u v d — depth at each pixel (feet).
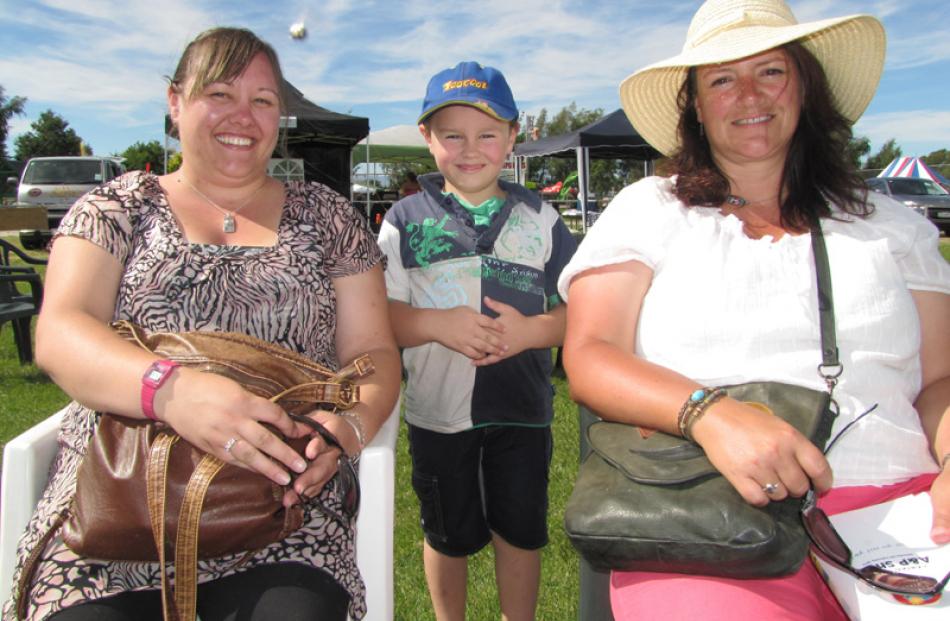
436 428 7.08
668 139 7.27
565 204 80.28
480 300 7.06
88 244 5.31
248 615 4.46
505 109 7.03
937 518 4.42
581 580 6.21
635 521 4.09
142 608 4.50
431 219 7.27
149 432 4.54
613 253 5.42
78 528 4.38
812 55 5.80
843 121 5.80
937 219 56.95
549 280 7.45
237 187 5.92
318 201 6.13
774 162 5.91
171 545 4.37
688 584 4.24
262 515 4.43
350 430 5.17
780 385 4.78
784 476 3.99
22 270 18.47
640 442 4.59
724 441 4.16
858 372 5.08
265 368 4.98
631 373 4.77
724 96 5.71
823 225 5.52
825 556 4.07
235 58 5.51
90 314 5.09
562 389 15.75
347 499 4.71
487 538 7.28
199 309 5.32
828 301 5.11
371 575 5.27
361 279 6.15
